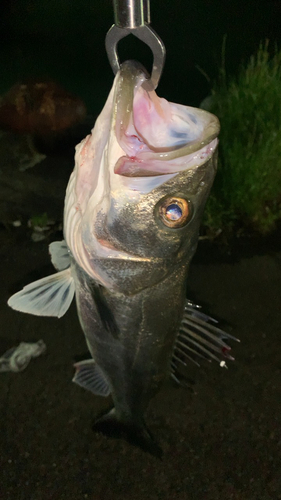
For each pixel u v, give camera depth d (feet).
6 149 2.96
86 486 1.72
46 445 1.84
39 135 3.04
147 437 1.57
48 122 3.03
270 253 2.75
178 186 0.85
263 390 2.04
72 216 0.96
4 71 5.20
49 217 2.95
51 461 1.79
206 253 2.77
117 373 1.29
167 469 1.77
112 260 0.95
